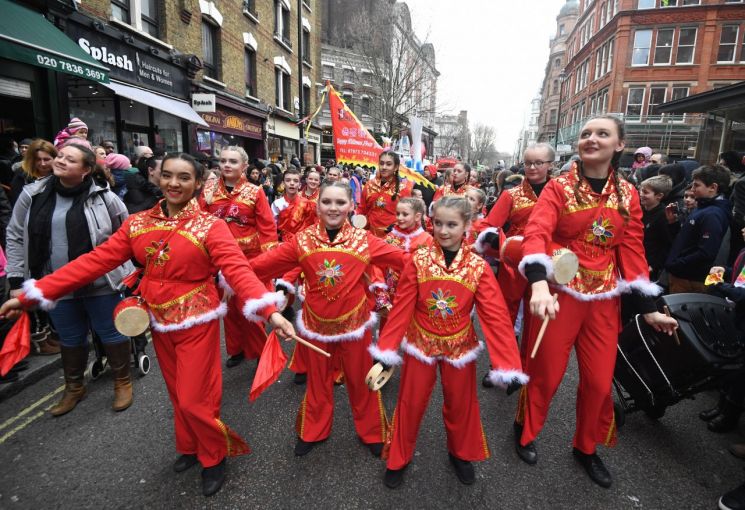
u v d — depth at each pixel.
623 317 3.26
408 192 4.79
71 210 2.99
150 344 4.29
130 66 8.32
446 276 2.27
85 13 7.18
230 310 3.59
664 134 22.23
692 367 2.59
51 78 6.65
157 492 2.32
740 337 2.62
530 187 3.53
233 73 12.70
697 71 23.55
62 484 2.37
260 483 2.39
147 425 2.92
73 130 4.52
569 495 2.33
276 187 7.82
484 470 2.52
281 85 16.72
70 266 2.26
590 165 2.30
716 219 3.47
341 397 3.33
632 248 2.37
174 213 2.34
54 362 3.72
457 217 2.23
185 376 2.24
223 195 3.95
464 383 2.32
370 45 19.27
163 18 9.42
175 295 2.27
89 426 2.90
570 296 2.31
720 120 10.80
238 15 12.87
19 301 2.17
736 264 2.81
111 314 3.00
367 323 2.63
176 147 10.32
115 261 2.34
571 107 36.03
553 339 2.36
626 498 2.31
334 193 2.50
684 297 2.79
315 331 2.57
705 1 23.00
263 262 2.62
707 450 2.75
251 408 3.15
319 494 2.31
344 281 2.50
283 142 17.47
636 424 3.03
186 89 10.32
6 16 5.60
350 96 28.89
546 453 2.69
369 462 2.58
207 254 2.31
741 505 2.14
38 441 2.74
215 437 2.33
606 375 2.35
